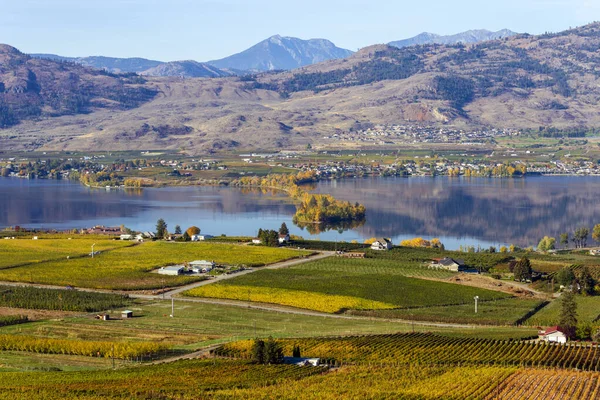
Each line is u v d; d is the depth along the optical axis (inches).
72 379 6855.3
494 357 7677.2
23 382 6742.1
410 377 6963.6
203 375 6998.0
